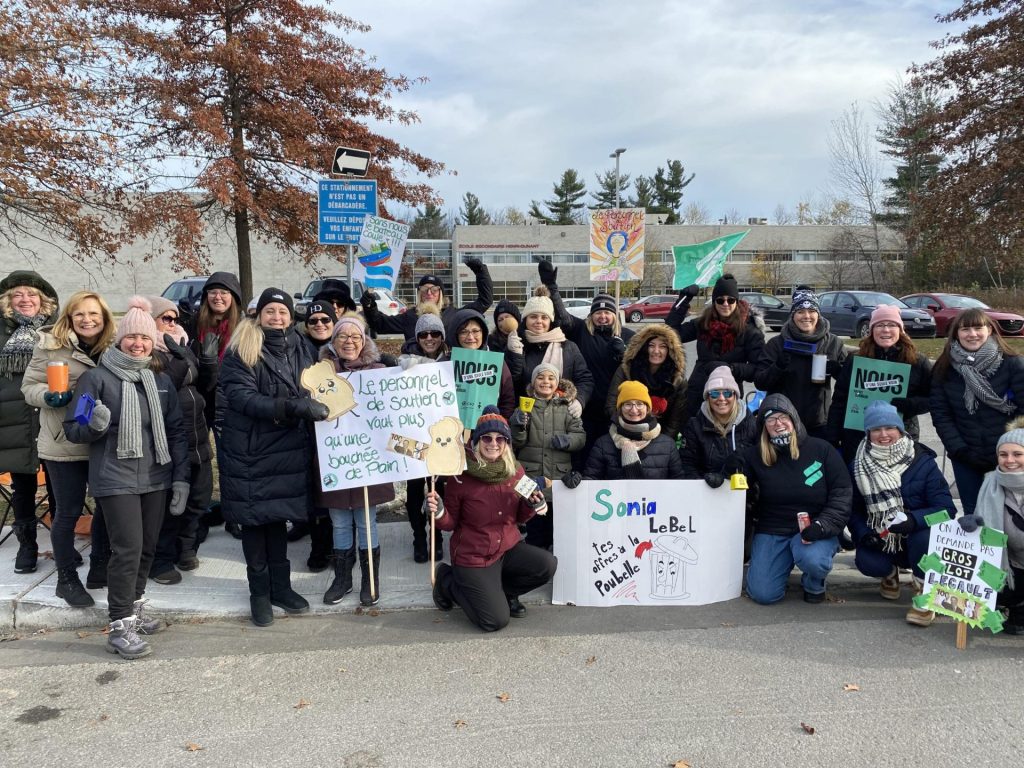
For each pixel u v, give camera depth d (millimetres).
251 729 3209
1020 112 16750
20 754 3033
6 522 5801
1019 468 4051
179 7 11852
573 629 4297
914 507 4621
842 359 5355
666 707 3355
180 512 4223
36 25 9664
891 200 38812
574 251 53156
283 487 4219
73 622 4348
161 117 11648
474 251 52500
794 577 5141
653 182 73625
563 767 2902
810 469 4625
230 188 11445
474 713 3322
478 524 4301
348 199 7426
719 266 6828
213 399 5621
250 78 11984
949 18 18422
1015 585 4133
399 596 4719
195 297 14203
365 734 3160
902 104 33188
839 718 3244
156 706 3416
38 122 9578
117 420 3906
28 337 4562
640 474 4883
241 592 4684
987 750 2992
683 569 4703
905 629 4238
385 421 4414
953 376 4828
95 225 11141
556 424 5203
